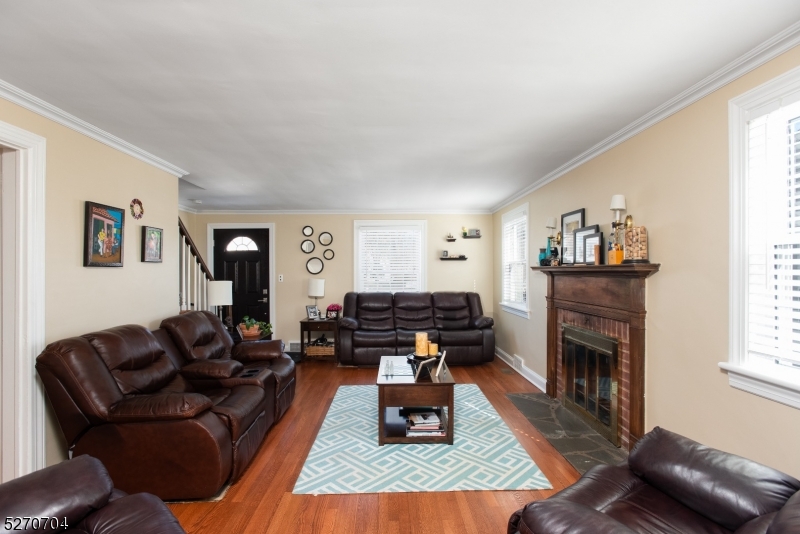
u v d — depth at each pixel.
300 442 2.86
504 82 1.97
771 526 0.98
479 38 1.58
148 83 1.96
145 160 3.16
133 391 2.29
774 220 1.71
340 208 6.00
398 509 2.06
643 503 1.37
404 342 5.14
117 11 1.39
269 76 1.90
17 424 2.09
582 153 3.19
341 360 5.19
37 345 2.16
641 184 2.53
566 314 3.58
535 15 1.43
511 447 2.75
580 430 3.03
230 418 2.26
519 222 5.03
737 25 1.49
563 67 1.82
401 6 1.38
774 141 1.71
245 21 1.46
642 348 2.48
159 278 3.37
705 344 2.03
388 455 2.65
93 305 2.60
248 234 6.18
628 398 2.64
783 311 1.69
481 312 5.73
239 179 4.07
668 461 1.44
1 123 1.97
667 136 2.29
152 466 2.05
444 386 2.82
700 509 1.29
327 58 1.73
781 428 1.64
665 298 2.31
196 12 1.40
